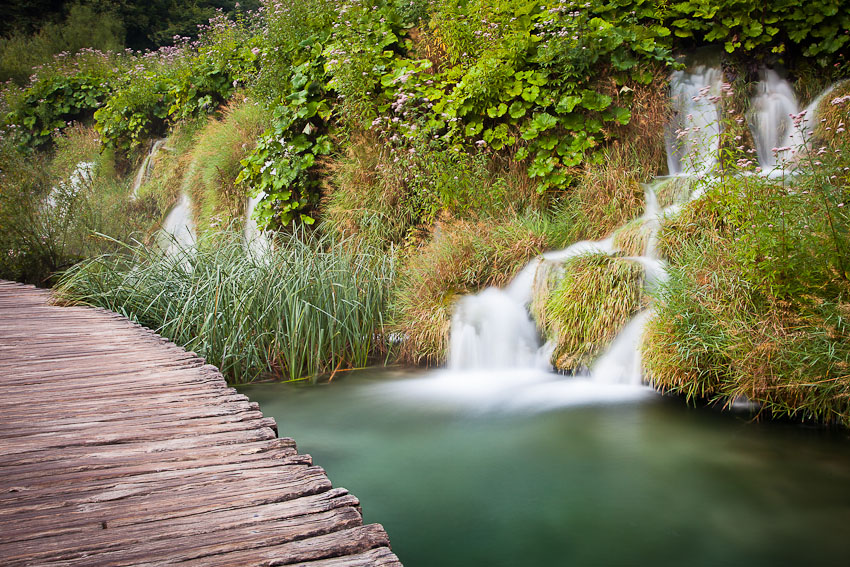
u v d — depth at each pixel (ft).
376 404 15.83
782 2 24.39
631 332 16.61
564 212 22.49
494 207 22.70
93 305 20.89
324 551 5.69
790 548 9.15
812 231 14.03
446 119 24.80
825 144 22.22
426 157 23.20
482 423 14.33
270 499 6.77
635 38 24.17
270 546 5.80
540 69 24.27
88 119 54.60
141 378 11.98
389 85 25.50
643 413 14.51
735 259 15.20
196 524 6.22
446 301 19.16
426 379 17.79
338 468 12.12
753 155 23.77
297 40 28.81
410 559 8.97
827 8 23.90
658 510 10.31
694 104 24.76
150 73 47.65
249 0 96.84
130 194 42.63
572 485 11.24
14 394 10.87
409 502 10.74
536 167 23.44
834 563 8.75
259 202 27.86
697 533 9.60
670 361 15.02
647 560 8.90
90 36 75.97
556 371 17.60
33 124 53.36
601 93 24.23
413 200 23.68
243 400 10.56
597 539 9.48
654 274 17.08
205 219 32.91
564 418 14.39
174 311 19.10
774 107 24.67
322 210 26.99
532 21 25.23
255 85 30.04
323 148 26.86
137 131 45.98
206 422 9.39
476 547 9.31
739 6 24.58
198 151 36.14
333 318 18.97
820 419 13.55
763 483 11.11
